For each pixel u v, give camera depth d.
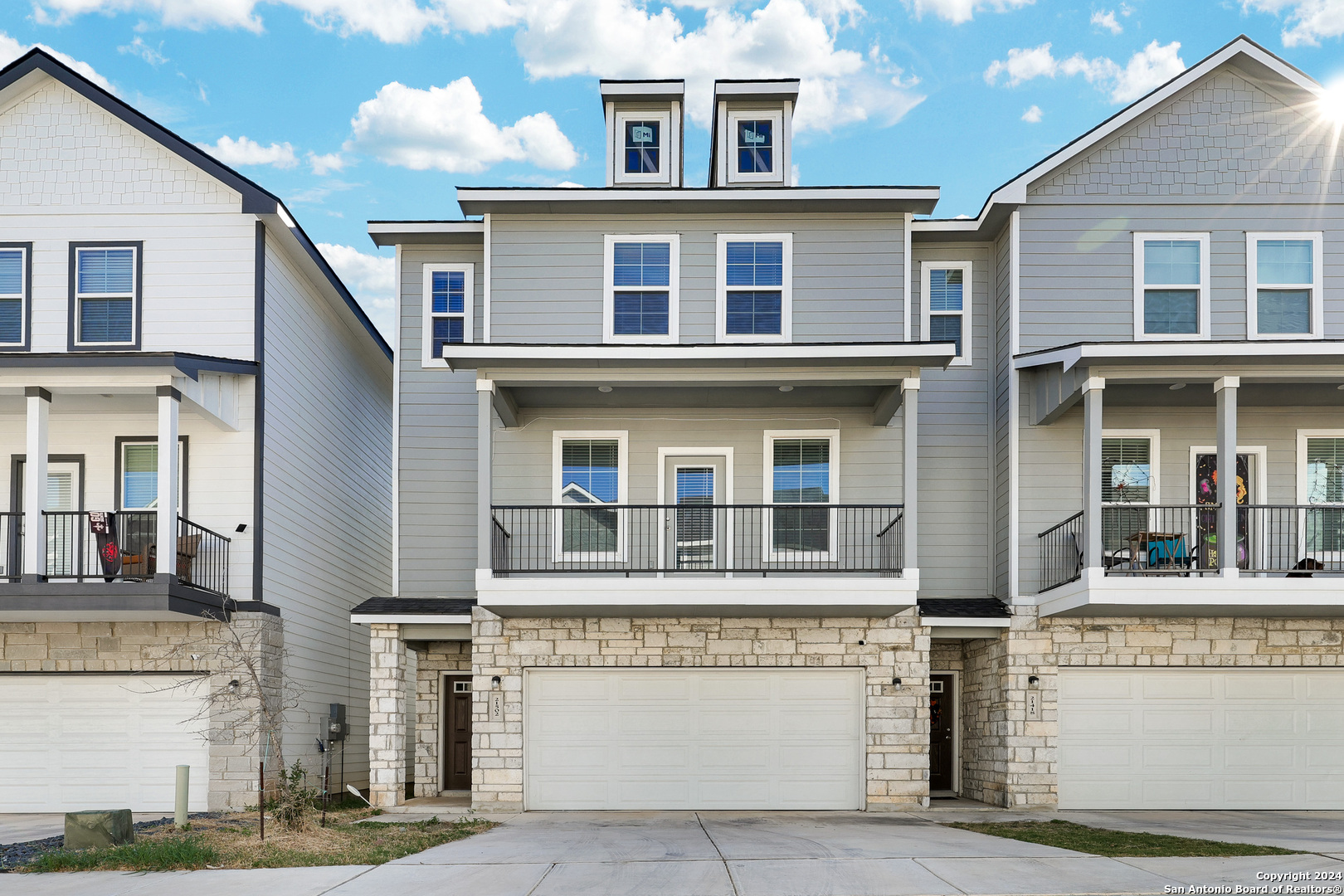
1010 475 15.03
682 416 15.95
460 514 16.17
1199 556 13.75
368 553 20.80
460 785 16.83
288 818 12.10
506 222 15.91
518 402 15.60
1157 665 14.60
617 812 14.37
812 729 14.76
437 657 16.70
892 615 14.51
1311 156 15.35
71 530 15.01
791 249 15.82
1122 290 15.18
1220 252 15.22
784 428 15.89
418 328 16.52
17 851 10.85
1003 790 14.56
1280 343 13.07
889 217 15.85
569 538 15.62
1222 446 13.37
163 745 14.38
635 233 15.88
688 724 14.79
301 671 16.48
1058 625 14.62
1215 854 10.31
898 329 15.66
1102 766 14.52
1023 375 15.16
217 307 15.19
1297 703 14.62
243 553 14.73
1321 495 15.20
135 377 13.38
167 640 14.43
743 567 15.46
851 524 15.54
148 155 15.47
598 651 14.75
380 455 21.78
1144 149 15.41
